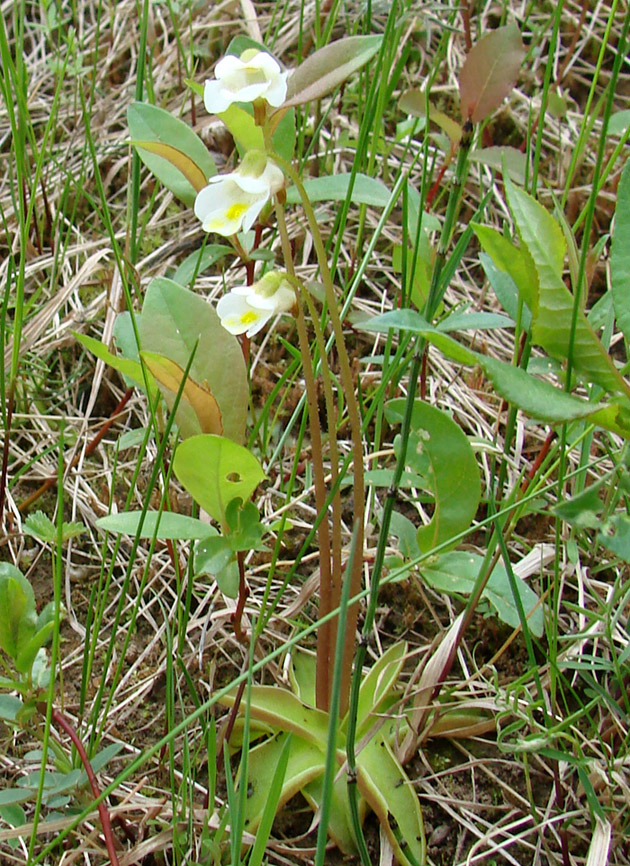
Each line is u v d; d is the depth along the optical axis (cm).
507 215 46
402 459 29
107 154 48
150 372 31
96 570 38
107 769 34
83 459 40
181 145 36
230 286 43
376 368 42
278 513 36
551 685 33
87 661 33
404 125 45
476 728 34
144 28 39
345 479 37
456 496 33
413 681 35
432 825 33
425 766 34
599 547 37
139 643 36
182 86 52
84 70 53
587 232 33
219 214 29
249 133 31
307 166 48
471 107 31
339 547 32
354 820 30
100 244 45
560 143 48
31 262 45
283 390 42
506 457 36
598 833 32
